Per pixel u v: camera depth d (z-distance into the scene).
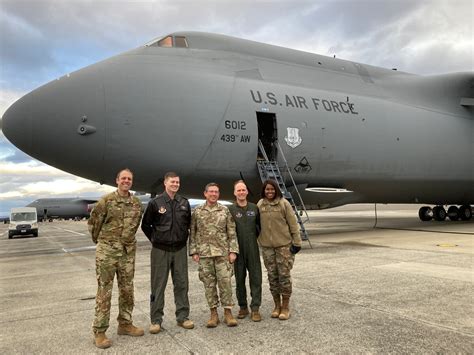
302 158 11.29
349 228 17.19
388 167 13.11
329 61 13.81
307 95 11.80
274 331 3.84
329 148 11.75
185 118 9.72
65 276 7.41
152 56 10.30
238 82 10.76
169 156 9.61
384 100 13.66
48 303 5.24
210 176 10.25
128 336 3.82
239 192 4.33
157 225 4.02
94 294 5.74
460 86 15.24
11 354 3.42
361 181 12.80
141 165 9.53
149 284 6.26
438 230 14.41
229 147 10.17
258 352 3.33
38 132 9.07
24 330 4.07
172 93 9.73
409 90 14.79
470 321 3.98
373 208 56.38
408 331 3.72
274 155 10.88
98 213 3.72
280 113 10.97
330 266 7.17
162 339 3.72
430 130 14.17
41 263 9.57
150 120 9.45
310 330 3.82
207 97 10.05
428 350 3.26
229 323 4.03
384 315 4.22
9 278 7.42
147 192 10.83
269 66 11.97
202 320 4.28
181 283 4.09
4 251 13.53
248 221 4.30
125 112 9.30
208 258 4.10
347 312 4.36
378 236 12.73
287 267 4.21
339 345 3.42
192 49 10.98
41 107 9.08
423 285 5.53
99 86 9.34
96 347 3.55
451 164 14.72
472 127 15.52
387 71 15.43
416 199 15.66
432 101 15.02
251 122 10.46
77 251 12.31
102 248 3.71
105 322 3.61
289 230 4.26
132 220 3.88
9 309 4.96
